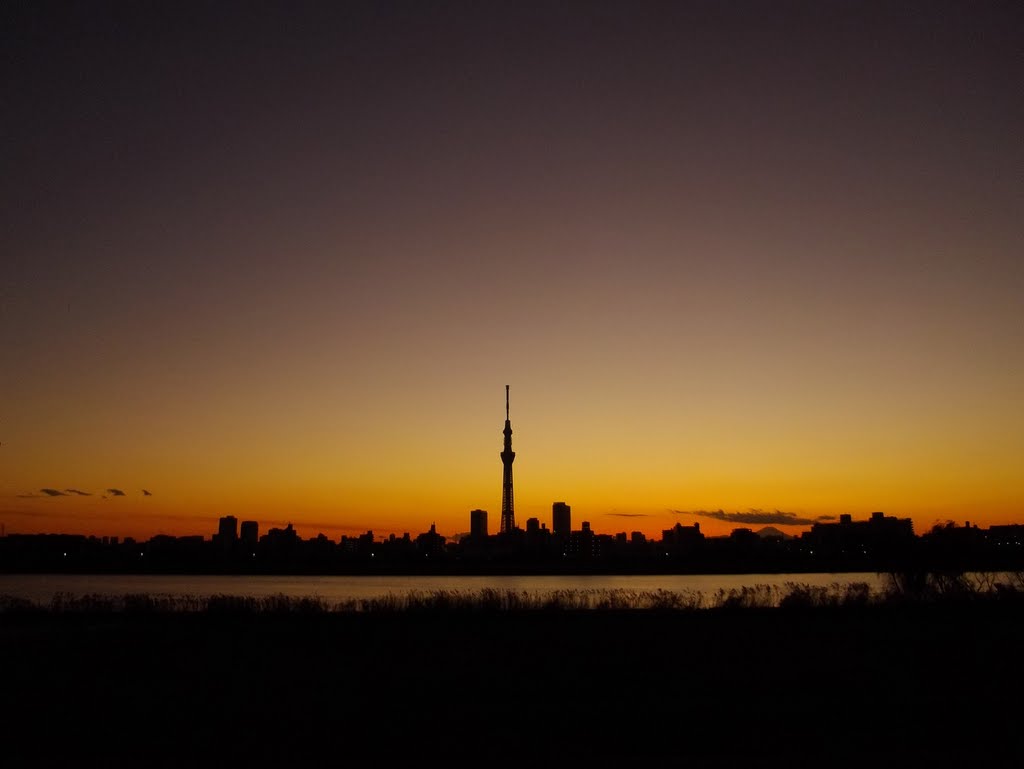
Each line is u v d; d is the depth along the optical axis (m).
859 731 19.36
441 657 34.47
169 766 15.86
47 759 16.48
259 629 47.84
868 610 57.94
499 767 15.61
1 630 47.62
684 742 18.50
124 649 37.06
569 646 38.03
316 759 16.59
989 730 19.23
